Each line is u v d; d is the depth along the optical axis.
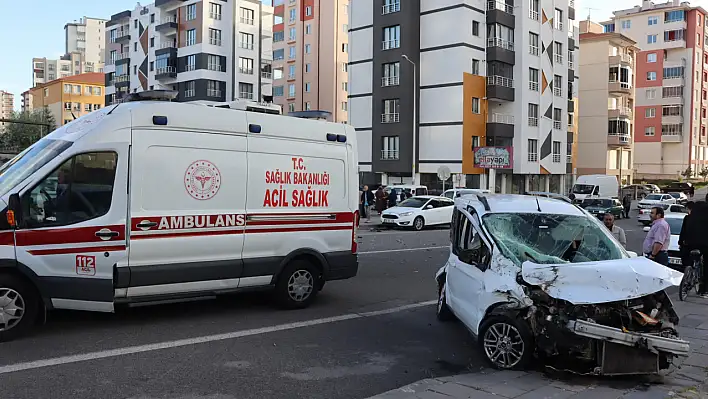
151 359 5.97
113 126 6.79
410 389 5.25
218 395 5.07
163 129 7.11
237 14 62.16
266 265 8.01
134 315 7.78
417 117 45.59
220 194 7.54
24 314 6.42
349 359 6.32
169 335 6.89
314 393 5.25
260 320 7.82
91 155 6.65
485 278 6.16
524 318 5.79
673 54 77.19
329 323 7.86
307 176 8.43
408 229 23.81
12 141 55.97
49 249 6.41
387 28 46.56
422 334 7.49
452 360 6.41
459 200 7.79
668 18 76.50
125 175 6.79
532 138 47.91
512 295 5.76
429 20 44.78
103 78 97.25
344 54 70.06
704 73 79.88
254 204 7.86
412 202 24.52
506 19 45.72
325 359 6.28
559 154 52.19
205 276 7.41
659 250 9.93
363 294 9.99
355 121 49.44
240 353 6.33
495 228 6.53
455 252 7.48
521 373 5.75
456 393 5.13
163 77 62.56
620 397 5.13
